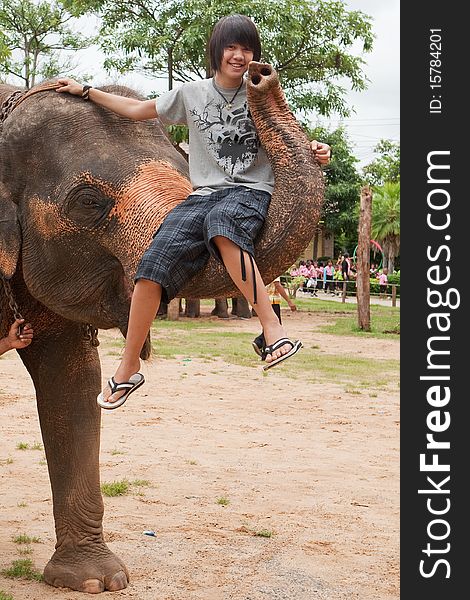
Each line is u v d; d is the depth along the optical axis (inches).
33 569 193.3
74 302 152.6
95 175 143.8
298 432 355.6
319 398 436.8
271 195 125.1
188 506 248.5
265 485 274.1
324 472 291.9
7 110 160.7
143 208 138.1
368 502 257.3
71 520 185.9
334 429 362.9
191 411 392.5
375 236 2036.2
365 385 481.7
